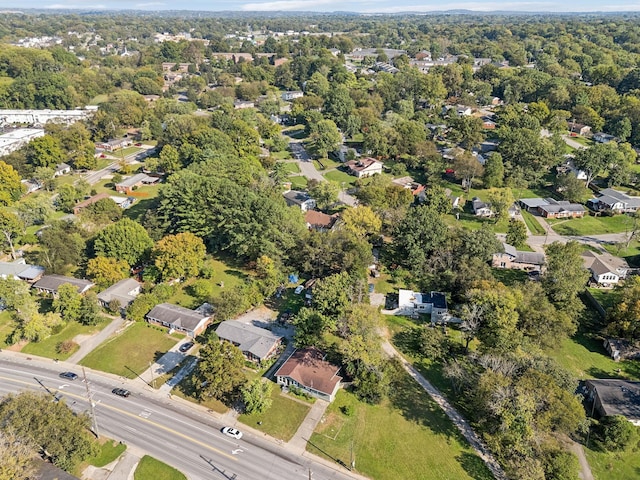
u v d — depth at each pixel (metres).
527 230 137.75
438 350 86.38
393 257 118.88
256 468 64.75
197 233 118.06
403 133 187.12
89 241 119.56
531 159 167.00
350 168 179.38
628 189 160.75
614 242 130.38
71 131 194.00
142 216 130.25
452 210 147.25
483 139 192.75
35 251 122.06
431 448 68.38
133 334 91.62
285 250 112.44
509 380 68.56
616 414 71.38
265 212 111.12
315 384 77.06
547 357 76.56
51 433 60.06
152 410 74.00
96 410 73.50
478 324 86.00
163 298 100.81
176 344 89.06
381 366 78.94
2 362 83.75
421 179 172.00
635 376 83.50
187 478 62.91
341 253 106.56
